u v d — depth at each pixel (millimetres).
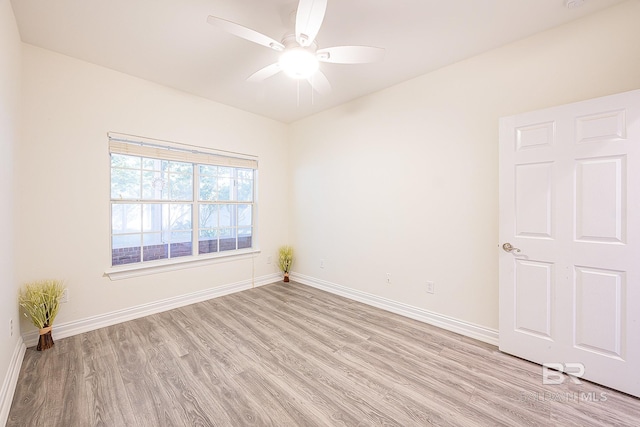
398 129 3014
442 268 2691
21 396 1697
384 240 3174
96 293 2668
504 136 2189
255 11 1906
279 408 1624
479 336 2449
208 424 1503
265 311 3107
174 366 2033
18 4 1822
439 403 1663
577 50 1979
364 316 2979
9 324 1812
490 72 2373
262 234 4168
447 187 2648
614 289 1748
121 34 2170
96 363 2061
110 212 2771
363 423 1511
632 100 1686
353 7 1844
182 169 3391
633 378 1685
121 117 2795
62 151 2471
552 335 1986
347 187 3580
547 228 2000
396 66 2635
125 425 1494
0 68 1586
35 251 2334
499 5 1835
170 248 3307
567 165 1912
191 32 2145
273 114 4043
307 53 1837
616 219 1739
